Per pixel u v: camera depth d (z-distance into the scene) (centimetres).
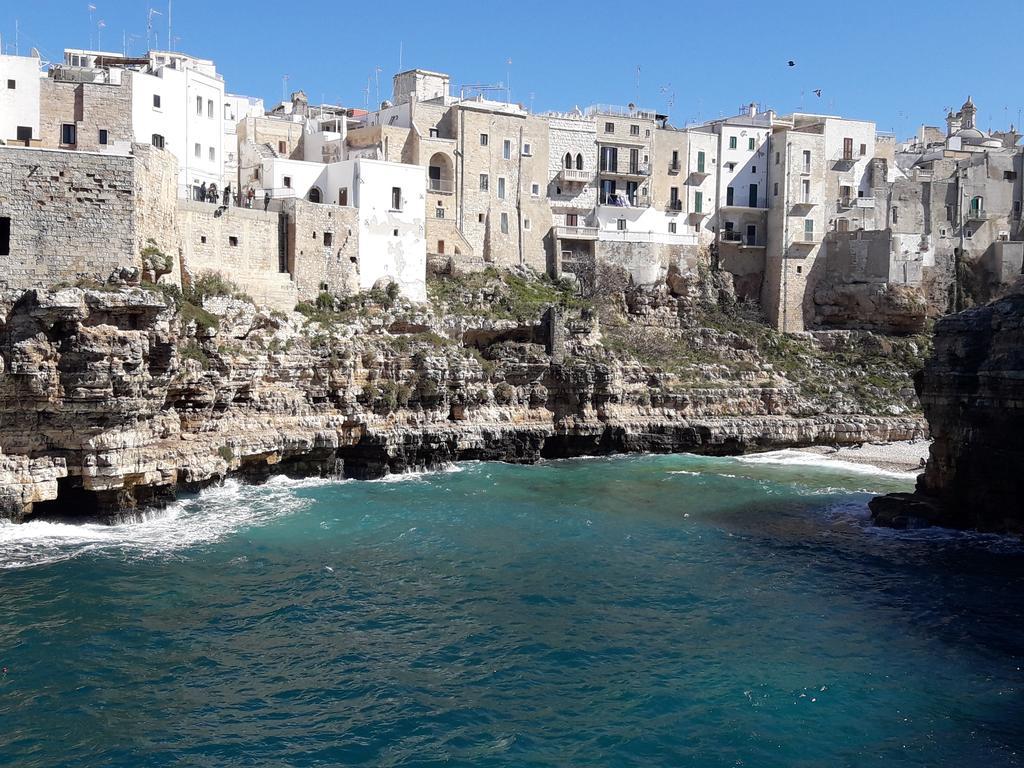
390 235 8175
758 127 11044
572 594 4159
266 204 7500
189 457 5544
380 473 6994
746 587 4319
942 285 10869
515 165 10000
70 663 3275
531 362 8062
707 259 10838
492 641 3597
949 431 5731
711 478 7138
